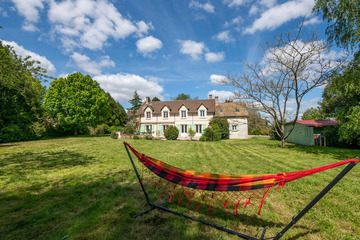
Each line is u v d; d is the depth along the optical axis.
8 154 11.50
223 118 30.12
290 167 8.39
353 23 10.26
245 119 31.17
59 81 29.48
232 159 10.38
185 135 32.19
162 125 33.09
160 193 4.98
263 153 12.78
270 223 3.55
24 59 10.67
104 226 3.37
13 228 3.29
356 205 4.35
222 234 3.15
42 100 30.08
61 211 3.94
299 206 4.30
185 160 9.99
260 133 36.75
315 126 18.62
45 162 9.09
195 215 3.82
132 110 59.00
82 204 4.31
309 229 3.36
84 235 3.10
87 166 8.23
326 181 6.17
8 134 20.14
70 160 9.63
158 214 3.85
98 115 34.59
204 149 14.91
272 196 4.87
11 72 10.29
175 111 33.00
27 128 23.14
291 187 5.56
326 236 3.15
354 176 6.82
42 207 4.16
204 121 31.73
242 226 3.43
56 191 5.14
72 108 29.39
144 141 21.88
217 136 24.70
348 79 11.29
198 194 4.82
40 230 3.25
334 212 4.01
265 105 15.85
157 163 4.01
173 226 3.39
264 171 7.63
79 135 33.84
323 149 14.86
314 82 13.47
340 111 13.29
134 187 5.45
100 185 5.63
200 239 3.01
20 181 5.99
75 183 5.82
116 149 14.16
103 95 34.25
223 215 3.83
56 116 30.28
